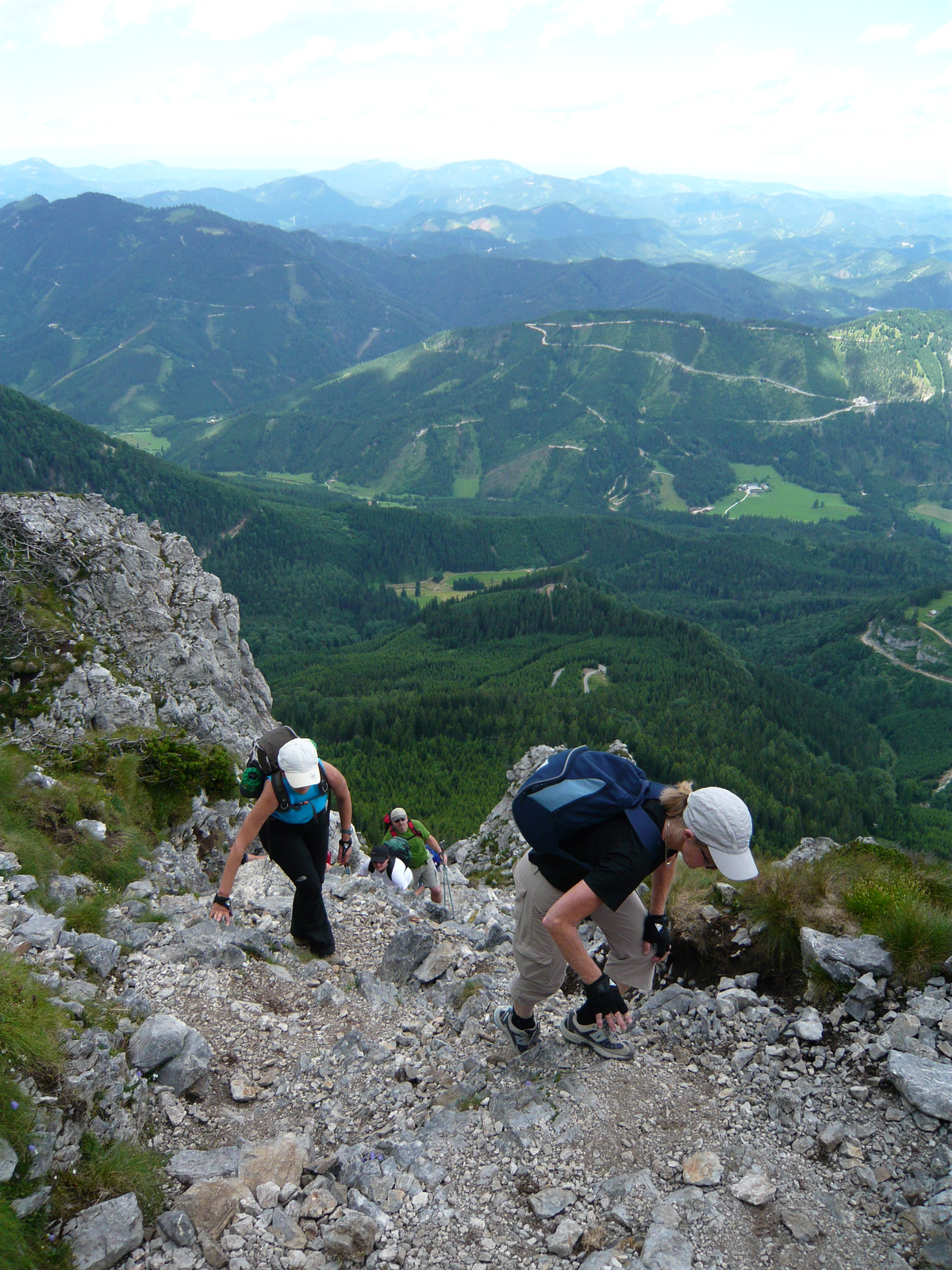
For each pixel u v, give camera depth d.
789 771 134.38
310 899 7.57
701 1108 5.17
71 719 17.25
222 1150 4.82
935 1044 5.23
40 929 6.62
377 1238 4.19
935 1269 3.80
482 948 8.43
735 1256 3.96
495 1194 4.50
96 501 25.42
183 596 24.27
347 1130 5.16
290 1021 6.50
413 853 11.48
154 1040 5.43
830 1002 5.99
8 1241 3.64
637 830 4.50
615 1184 4.45
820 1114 4.99
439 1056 5.95
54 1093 4.50
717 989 6.60
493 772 106.56
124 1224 4.03
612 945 5.65
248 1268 4.00
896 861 8.18
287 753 6.82
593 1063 5.64
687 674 182.38
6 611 19.80
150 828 13.47
